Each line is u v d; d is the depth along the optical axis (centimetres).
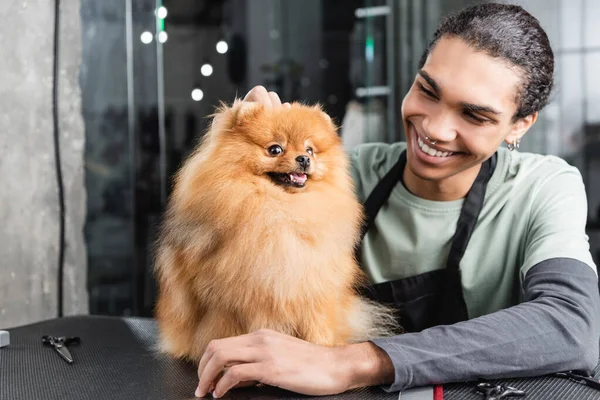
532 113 138
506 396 104
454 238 148
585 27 343
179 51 326
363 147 178
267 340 106
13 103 187
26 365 127
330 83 444
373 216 158
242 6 409
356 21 426
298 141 121
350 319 127
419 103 135
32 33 192
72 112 221
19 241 193
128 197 256
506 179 152
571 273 122
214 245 115
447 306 149
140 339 150
